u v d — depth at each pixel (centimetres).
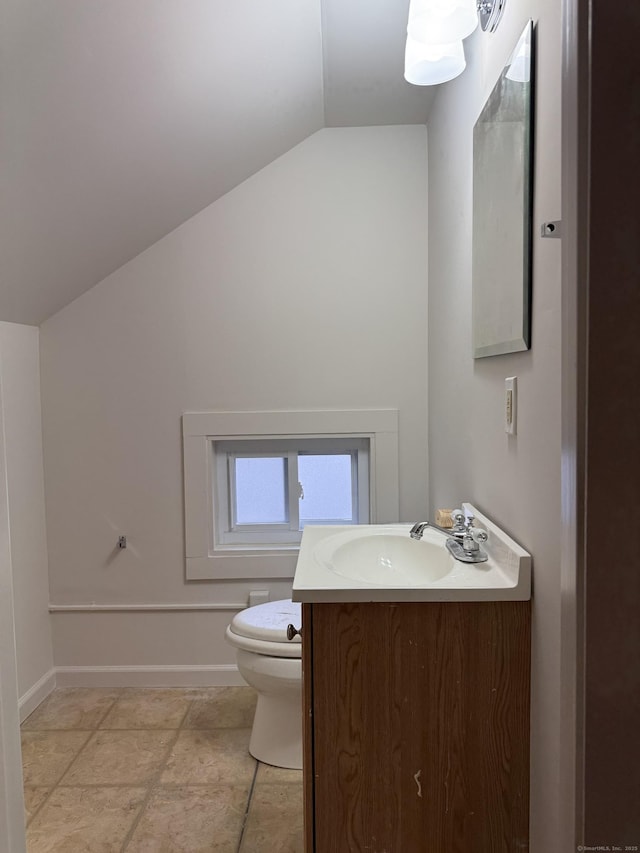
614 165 66
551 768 103
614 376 68
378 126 235
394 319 239
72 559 243
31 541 231
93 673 244
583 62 67
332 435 241
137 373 239
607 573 69
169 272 237
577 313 69
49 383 239
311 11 161
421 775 117
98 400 239
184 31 134
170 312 238
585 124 67
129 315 238
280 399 241
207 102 167
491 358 139
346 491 253
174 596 244
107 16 114
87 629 244
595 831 70
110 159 158
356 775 117
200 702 231
